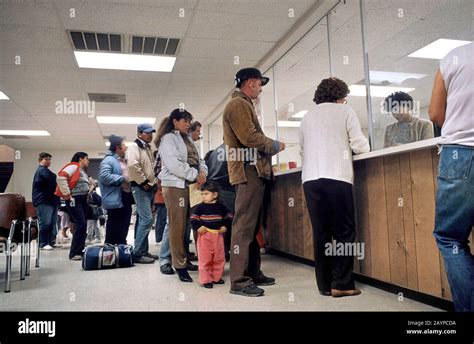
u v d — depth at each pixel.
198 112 7.21
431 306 1.87
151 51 4.28
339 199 2.06
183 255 2.62
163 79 5.22
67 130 8.40
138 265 3.35
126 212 3.77
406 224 2.02
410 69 4.32
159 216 4.50
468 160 1.30
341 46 4.36
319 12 3.48
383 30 4.00
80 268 3.24
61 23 3.56
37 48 4.09
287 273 2.79
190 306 1.94
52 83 5.25
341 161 2.09
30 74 4.88
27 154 10.80
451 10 3.62
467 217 1.33
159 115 7.28
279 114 5.47
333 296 2.08
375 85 4.12
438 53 4.34
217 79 5.29
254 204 2.21
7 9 3.28
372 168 2.29
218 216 2.50
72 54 4.28
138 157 3.39
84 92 5.71
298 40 4.05
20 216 2.66
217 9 3.40
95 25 3.63
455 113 1.37
